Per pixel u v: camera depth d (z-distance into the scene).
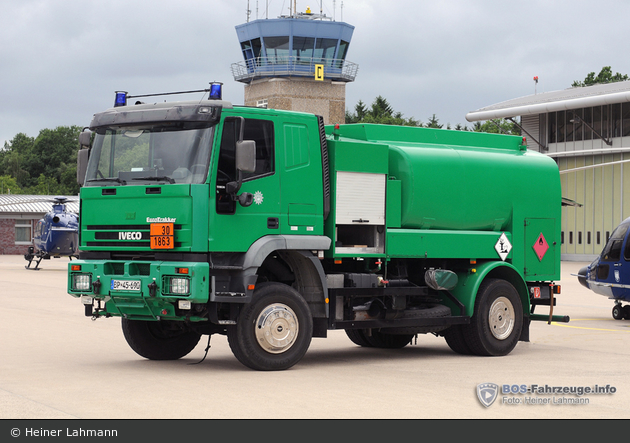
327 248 10.88
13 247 66.56
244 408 7.79
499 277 13.20
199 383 9.28
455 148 13.07
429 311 12.08
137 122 10.25
